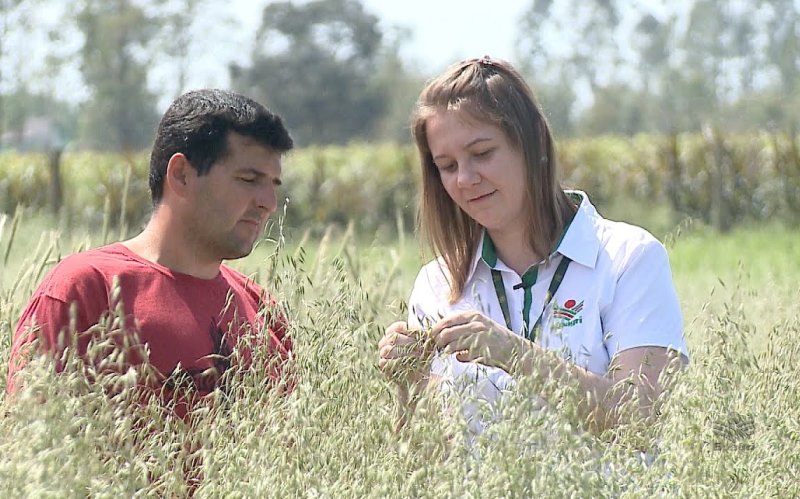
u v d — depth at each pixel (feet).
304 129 585.63
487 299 30.58
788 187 156.97
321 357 23.99
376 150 186.80
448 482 20.93
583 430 22.93
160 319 27.12
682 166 162.20
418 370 25.16
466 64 29.45
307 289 28.63
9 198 159.63
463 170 28.81
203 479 22.67
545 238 29.78
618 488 21.58
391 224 166.30
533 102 29.55
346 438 22.82
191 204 27.66
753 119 624.18
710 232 144.77
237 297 29.12
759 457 24.13
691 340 32.91
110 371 24.47
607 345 28.86
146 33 578.66
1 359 26.50
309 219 167.02
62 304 26.66
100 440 21.42
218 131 27.43
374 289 42.29
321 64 581.12
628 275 29.01
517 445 21.30
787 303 40.47
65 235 62.03
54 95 542.98
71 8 549.95
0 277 41.32
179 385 26.02
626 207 150.92
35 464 19.94
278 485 21.49
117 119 585.22
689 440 22.61
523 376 22.41
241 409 23.40
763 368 27.68
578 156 170.19
